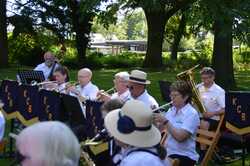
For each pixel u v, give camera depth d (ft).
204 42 127.54
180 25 125.49
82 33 115.24
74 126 20.22
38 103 23.65
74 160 6.22
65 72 28.02
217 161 24.82
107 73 93.50
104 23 63.31
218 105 25.73
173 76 83.82
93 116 19.86
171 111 17.94
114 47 233.35
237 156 24.61
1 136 18.12
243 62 129.29
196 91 23.75
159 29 109.60
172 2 60.03
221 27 46.37
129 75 21.24
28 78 31.45
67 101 21.16
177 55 131.75
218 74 61.16
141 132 10.58
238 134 22.08
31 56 112.57
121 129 10.60
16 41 112.47
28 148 6.05
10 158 24.91
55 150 6.08
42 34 114.52
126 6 57.26
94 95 26.32
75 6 112.57
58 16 112.68
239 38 46.80
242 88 63.93
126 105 10.76
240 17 45.68
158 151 10.62
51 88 27.50
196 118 17.42
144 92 20.79
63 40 115.44
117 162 13.89
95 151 18.13
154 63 110.22
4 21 97.76
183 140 17.19
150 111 10.69
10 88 25.73
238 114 21.86
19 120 25.34
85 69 26.71
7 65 98.58
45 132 6.12
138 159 10.35
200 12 47.57
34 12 110.11
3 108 25.81
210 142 21.86
